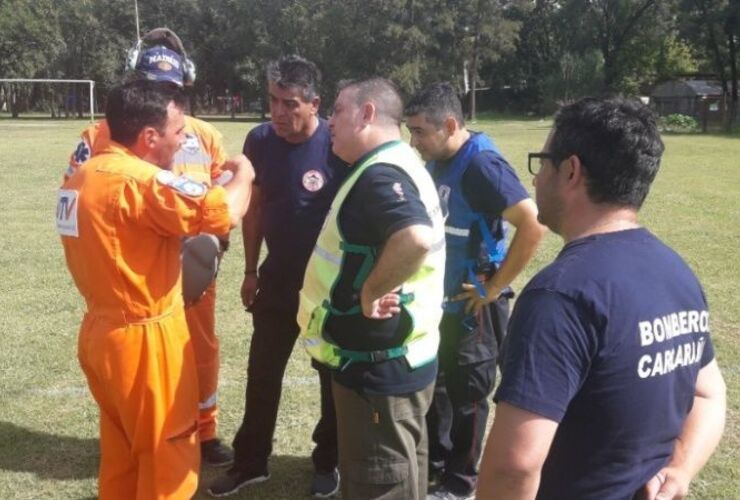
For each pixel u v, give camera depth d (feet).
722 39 148.15
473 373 11.13
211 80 184.85
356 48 161.17
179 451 9.24
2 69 163.12
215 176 12.00
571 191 5.41
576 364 4.94
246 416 11.93
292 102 10.89
